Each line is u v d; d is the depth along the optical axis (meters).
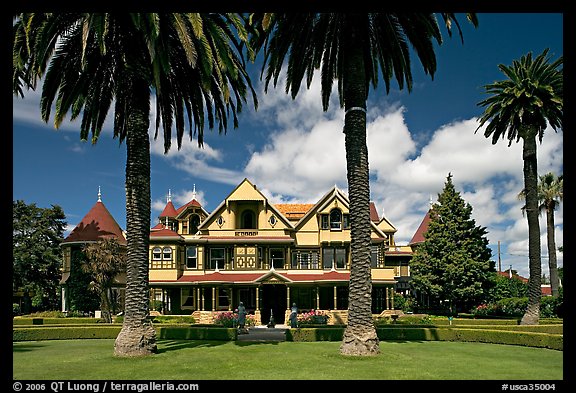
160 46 16.47
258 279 41.84
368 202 18.59
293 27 18.83
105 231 47.41
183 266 44.50
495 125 33.34
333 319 41.00
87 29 14.77
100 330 27.55
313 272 44.47
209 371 14.23
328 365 15.38
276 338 25.08
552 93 29.69
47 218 55.53
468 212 46.56
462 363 16.50
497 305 44.81
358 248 18.19
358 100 19.03
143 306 17.73
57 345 22.64
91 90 20.62
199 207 49.66
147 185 18.52
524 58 32.09
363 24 19.39
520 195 44.53
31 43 16.94
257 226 45.19
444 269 44.62
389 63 21.53
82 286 43.88
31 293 54.84
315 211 46.19
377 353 17.52
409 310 50.94
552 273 41.53
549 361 17.44
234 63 19.81
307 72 21.17
